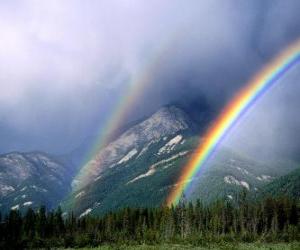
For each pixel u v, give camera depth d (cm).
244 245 14662
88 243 17550
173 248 14162
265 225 19462
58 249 16088
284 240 16962
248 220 19962
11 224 19850
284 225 19750
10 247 16475
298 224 19300
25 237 17988
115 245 16138
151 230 19512
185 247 14588
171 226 19650
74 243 17538
